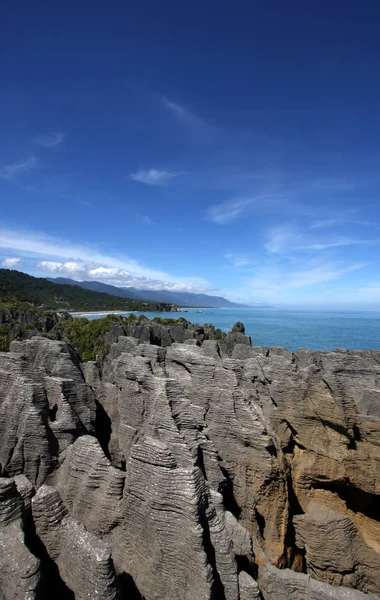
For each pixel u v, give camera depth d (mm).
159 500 11578
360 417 19766
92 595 9578
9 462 16312
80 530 10562
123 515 12594
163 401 16859
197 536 10773
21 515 10438
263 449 17234
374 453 19141
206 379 20688
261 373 23719
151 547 11773
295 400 21453
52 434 16703
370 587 16688
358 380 23109
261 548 16266
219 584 11023
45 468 15906
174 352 23219
